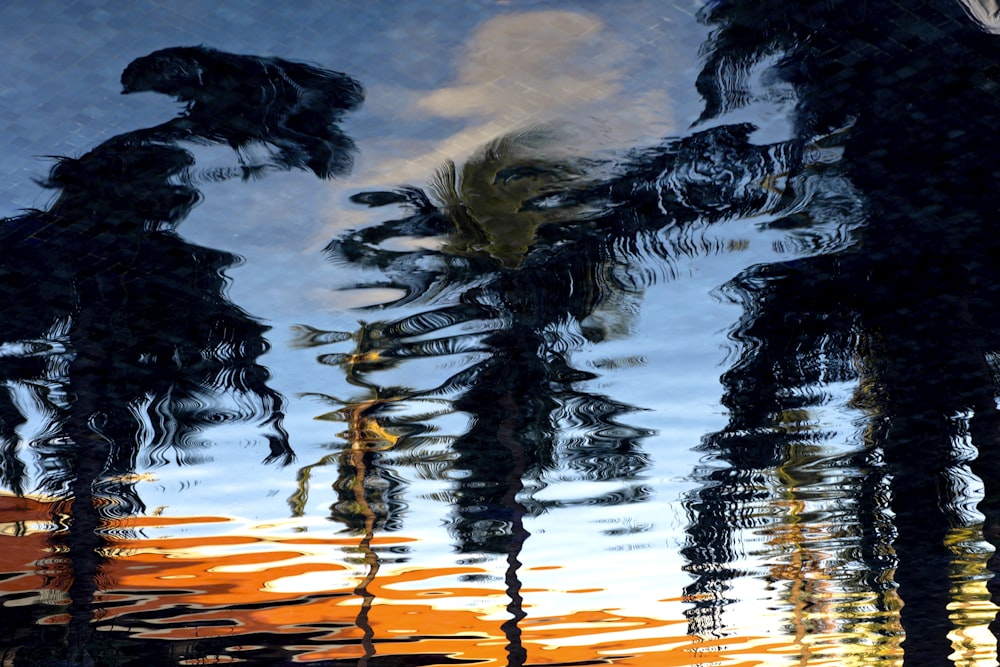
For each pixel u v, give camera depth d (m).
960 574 7.27
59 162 2.76
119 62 2.56
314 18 2.52
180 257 3.21
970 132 2.83
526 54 2.65
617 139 2.92
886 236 3.35
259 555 6.22
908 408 4.55
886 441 4.90
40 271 3.14
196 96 2.64
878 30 2.53
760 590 7.89
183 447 4.70
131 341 3.68
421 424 4.74
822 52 2.62
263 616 7.58
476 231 3.32
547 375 4.42
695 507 5.96
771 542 6.53
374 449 4.94
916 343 4.00
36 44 2.49
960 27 2.49
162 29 2.50
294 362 4.04
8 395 4.07
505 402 4.59
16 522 5.26
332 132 2.81
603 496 5.61
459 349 4.10
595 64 2.70
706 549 6.79
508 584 7.46
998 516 5.78
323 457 5.02
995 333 3.88
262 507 5.45
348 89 2.69
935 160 2.96
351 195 3.06
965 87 2.67
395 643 8.21
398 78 2.69
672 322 3.95
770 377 4.33
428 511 5.80
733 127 2.88
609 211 3.24
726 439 4.93
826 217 3.28
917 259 3.47
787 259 3.52
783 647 9.30
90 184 2.84
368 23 2.54
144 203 2.95
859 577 7.44
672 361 4.28
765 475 5.38
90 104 2.64
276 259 3.32
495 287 3.66
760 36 2.60
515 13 2.55
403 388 4.38
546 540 6.45
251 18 2.51
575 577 7.30
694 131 2.87
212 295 3.43
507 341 4.07
